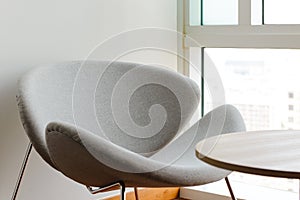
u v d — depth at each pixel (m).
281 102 3.00
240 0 2.94
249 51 3.08
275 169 1.54
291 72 2.95
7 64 2.45
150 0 3.08
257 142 1.90
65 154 1.85
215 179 1.94
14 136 2.51
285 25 2.79
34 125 2.02
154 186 1.85
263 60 3.04
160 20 3.14
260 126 3.09
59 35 2.64
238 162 1.62
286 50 2.95
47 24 2.59
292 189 3.00
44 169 2.64
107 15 2.86
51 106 2.23
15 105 2.50
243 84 3.12
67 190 2.75
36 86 2.17
